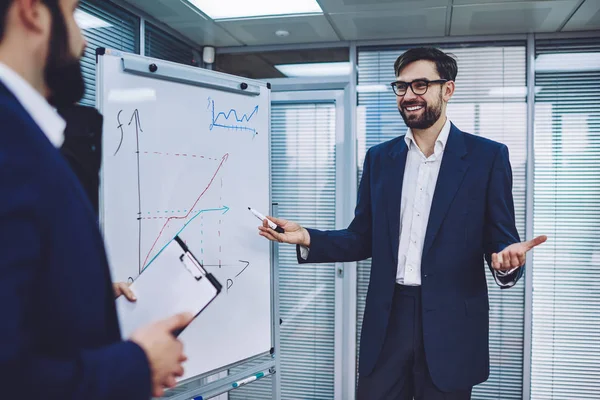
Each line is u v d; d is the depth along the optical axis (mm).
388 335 1612
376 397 1632
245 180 1646
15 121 499
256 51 2900
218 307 1535
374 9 2279
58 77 641
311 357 2910
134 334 619
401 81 1558
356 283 2816
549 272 2650
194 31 2605
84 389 489
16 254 465
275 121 2930
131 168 1353
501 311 2682
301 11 2318
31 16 572
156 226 1398
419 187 1617
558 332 2646
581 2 2164
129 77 1359
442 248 1532
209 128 1545
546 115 2643
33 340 492
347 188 2828
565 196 2629
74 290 537
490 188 1550
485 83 2680
